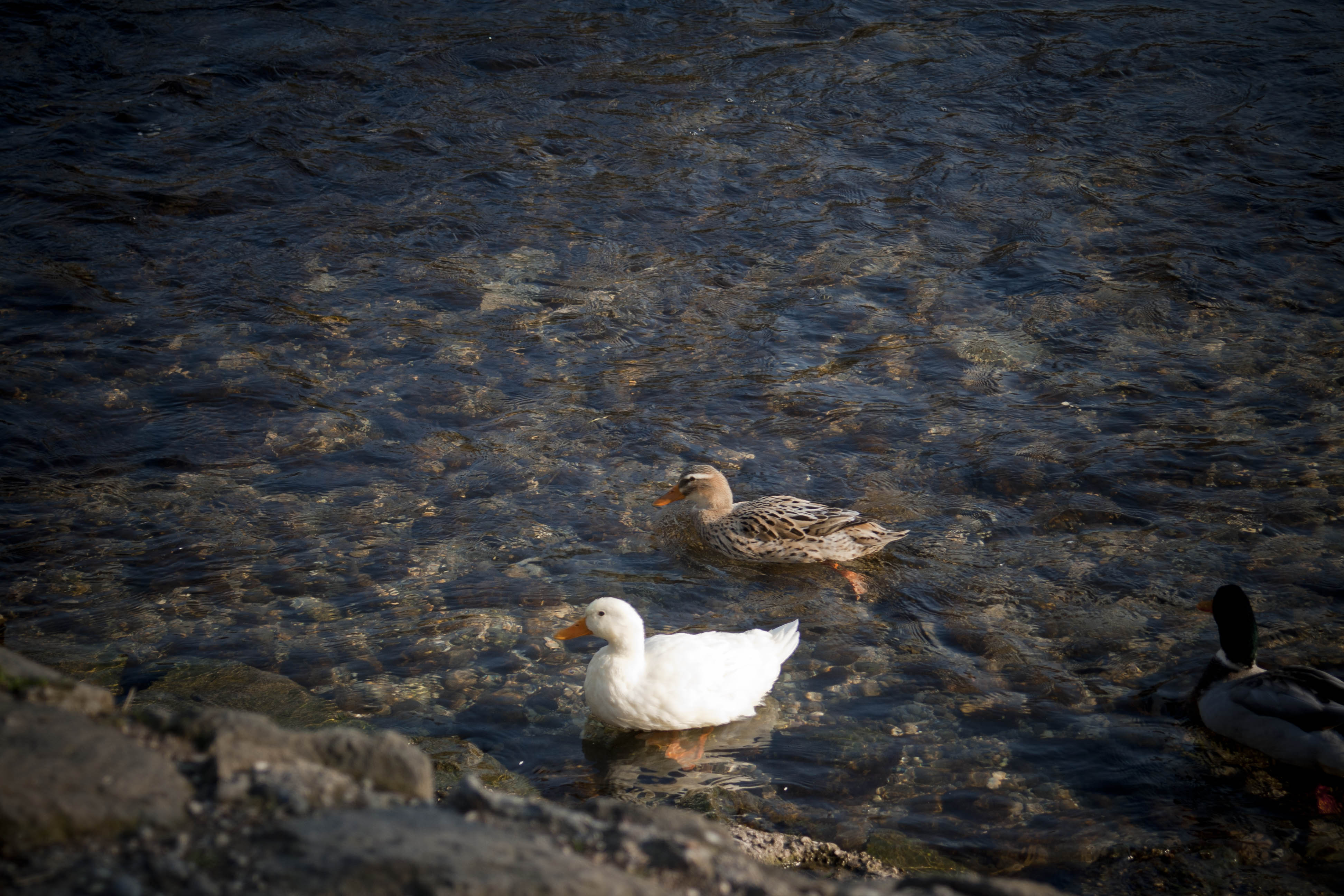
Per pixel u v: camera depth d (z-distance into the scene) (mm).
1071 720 8086
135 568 9617
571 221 16031
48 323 13242
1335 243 15297
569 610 9391
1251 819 7145
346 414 12039
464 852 4152
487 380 12750
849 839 6926
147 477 10914
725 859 4598
